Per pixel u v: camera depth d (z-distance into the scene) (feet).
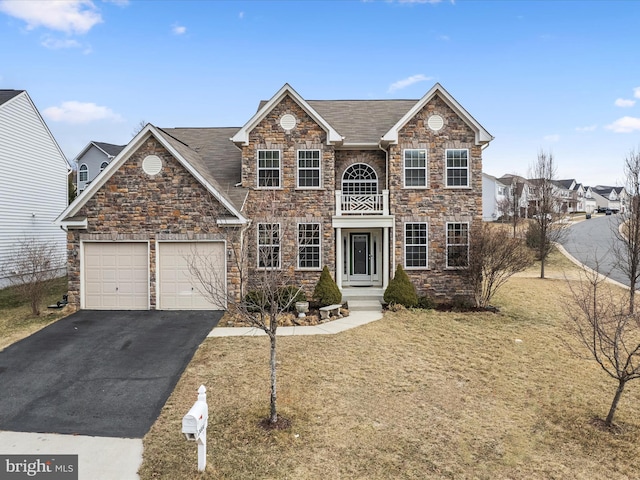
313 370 32.99
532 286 71.67
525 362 35.76
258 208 57.77
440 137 58.54
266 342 39.29
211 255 50.57
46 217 83.87
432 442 23.70
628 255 61.36
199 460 20.52
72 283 50.65
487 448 23.26
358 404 27.78
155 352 36.68
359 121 65.41
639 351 38.42
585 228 163.43
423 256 58.90
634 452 23.18
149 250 50.60
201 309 50.72
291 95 57.77
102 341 39.45
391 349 38.04
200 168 55.11
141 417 25.95
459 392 29.91
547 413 27.25
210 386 30.07
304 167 58.44
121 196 50.65
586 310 30.22
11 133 73.97
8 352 36.70
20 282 61.93
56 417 25.93
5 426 24.86
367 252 63.36
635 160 57.47
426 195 58.65
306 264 58.54
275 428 24.48
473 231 57.00
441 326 45.60
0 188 71.41
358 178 62.34
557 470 21.50
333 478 20.48
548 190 89.30
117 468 20.85
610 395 30.01
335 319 48.08
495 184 194.39
